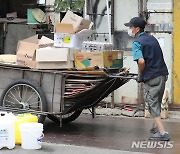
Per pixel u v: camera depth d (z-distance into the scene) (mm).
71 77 7000
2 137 5922
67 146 6324
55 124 8109
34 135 5992
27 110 7027
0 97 7238
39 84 7039
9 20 10008
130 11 9398
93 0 9648
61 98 6918
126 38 9438
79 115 8633
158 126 6793
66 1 9742
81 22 7312
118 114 9133
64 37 7188
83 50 7207
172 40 9141
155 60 6660
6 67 7180
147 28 9250
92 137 7035
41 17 9781
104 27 9617
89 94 6941
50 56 6984
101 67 6875
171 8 9109
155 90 6680
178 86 9109
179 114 8961
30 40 7387
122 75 7121
